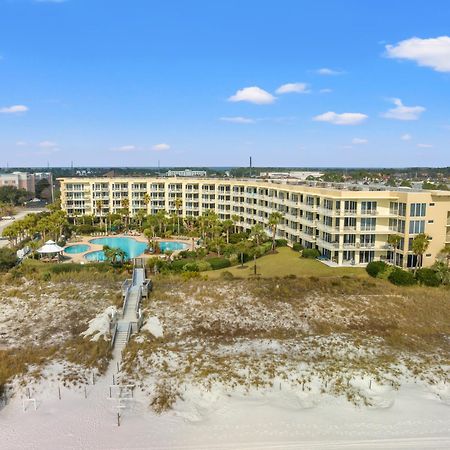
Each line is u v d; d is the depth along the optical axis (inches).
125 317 1888.5
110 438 1160.8
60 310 2011.6
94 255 3284.9
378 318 1957.4
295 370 1524.4
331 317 1955.0
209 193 4633.4
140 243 3826.3
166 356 1605.6
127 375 1481.3
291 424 1227.2
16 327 1871.3
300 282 2237.9
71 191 4813.0
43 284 2289.6
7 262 2593.5
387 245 2605.8
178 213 4729.3
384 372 1518.2
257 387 1412.4
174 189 4842.5
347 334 1835.6
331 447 1127.6
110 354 1617.9
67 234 4084.6
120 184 4889.3
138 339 1728.6
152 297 2098.9
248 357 1620.3
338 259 2596.0
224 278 2320.4
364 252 2613.2
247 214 4101.9
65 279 2362.2
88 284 2298.2
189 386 1409.9
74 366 1523.1
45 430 1195.3
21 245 3489.2
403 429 1208.8
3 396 1347.2
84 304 2062.0
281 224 3427.7
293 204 3196.4
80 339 1743.4
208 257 3029.0
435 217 2479.1
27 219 3720.5
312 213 2945.4
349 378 1473.9
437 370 1547.7
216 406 1312.7
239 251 2842.0
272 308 2014.0
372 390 1413.6
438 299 2121.1
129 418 1253.1
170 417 1258.0
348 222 2581.2
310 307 2023.9
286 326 1887.3
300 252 2960.1
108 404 1320.1
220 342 1753.2
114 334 1720.0
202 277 2348.7
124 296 2082.9
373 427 1216.2
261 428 1207.6
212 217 3607.3
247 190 4148.6
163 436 1171.3
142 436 1170.0
